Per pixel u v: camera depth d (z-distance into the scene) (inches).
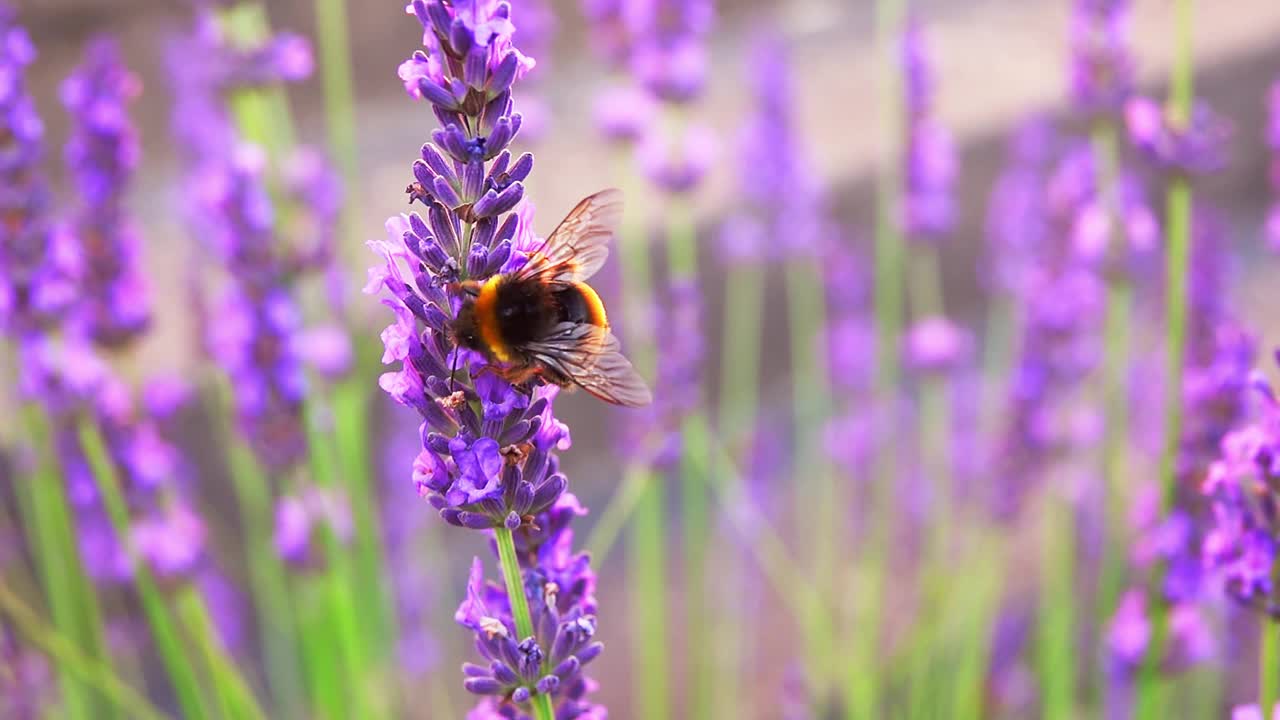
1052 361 13.8
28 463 13.2
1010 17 35.9
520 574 9.0
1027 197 16.1
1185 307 12.3
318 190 13.5
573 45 33.7
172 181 24.6
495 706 9.4
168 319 19.5
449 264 8.8
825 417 18.8
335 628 12.9
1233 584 9.8
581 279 9.8
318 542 12.2
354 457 13.3
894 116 14.0
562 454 24.2
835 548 18.5
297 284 12.4
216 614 15.8
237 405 12.1
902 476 17.6
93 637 13.7
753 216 17.0
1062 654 13.9
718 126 27.2
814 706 15.5
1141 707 12.2
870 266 20.1
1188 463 11.5
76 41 26.7
